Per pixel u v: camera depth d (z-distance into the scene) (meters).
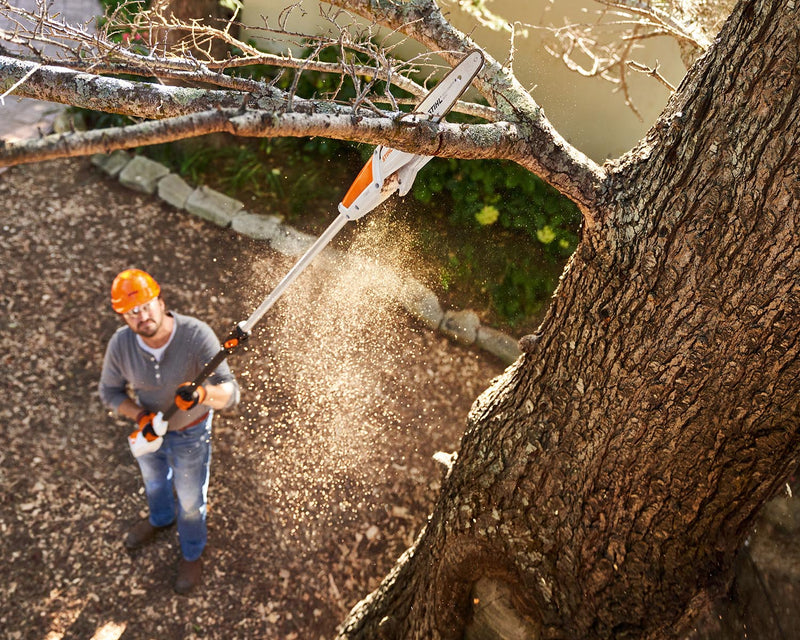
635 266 1.78
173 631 3.50
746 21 1.54
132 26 1.86
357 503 4.03
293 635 3.54
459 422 4.45
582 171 1.76
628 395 1.92
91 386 4.45
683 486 1.98
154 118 1.55
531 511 2.25
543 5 4.63
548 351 2.11
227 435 4.27
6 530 3.75
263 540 3.87
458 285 4.93
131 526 3.86
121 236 5.32
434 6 1.85
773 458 1.88
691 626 2.14
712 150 1.62
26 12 1.69
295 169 5.65
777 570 2.32
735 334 1.71
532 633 2.32
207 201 5.50
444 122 1.56
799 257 1.57
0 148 0.95
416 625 2.70
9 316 4.73
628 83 4.67
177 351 3.11
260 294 5.02
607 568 2.17
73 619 3.48
